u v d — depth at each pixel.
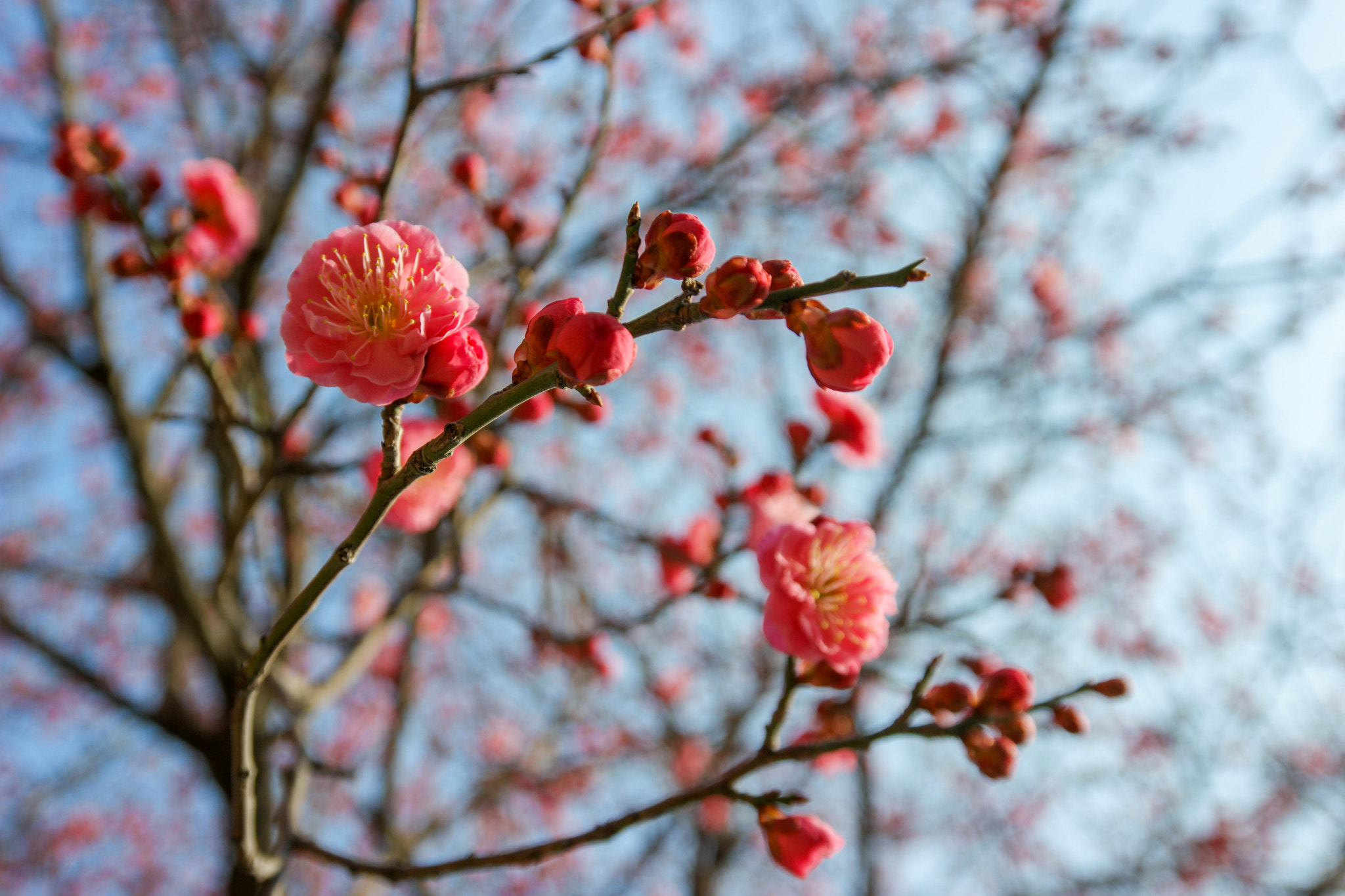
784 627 2.03
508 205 3.46
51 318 5.41
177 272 2.96
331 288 1.64
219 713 5.31
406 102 2.83
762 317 1.55
